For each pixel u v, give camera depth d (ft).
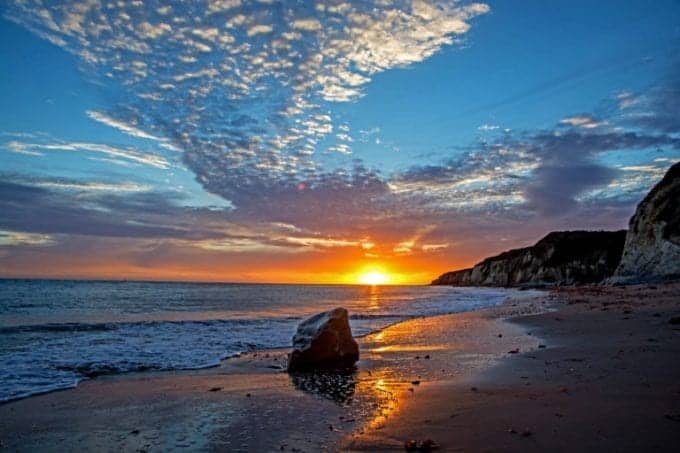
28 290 208.03
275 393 28.86
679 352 32.37
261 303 153.38
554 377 27.45
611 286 184.65
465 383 27.96
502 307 118.62
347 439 18.62
